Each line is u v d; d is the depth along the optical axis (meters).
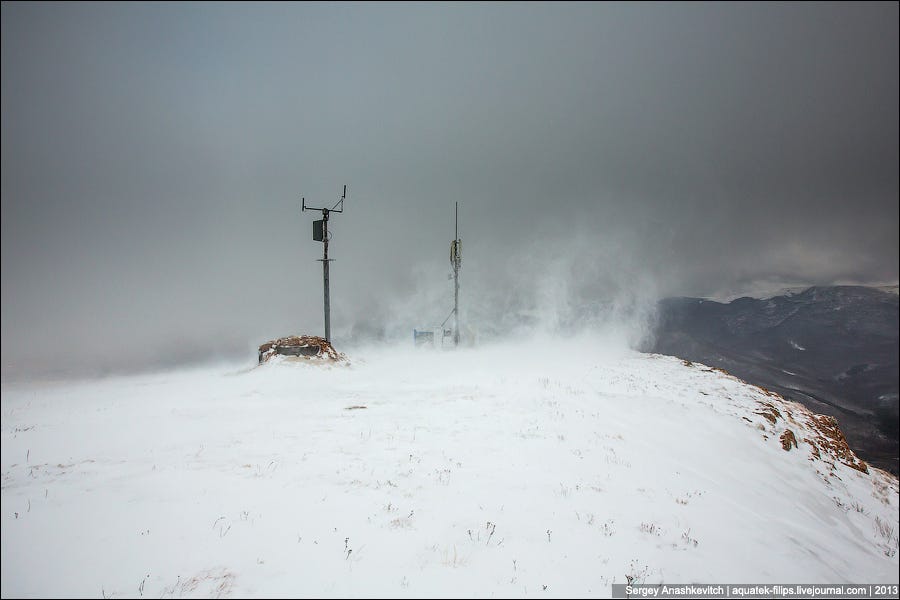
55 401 16.20
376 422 12.22
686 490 9.34
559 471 9.12
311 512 6.59
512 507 7.17
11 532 5.78
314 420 12.45
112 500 6.91
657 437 12.86
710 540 7.12
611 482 8.90
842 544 9.27
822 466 14.16
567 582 5.19
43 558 5.17
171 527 6.02
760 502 10.05
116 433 11.03
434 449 9.95
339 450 9.71
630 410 14.98
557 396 15.81
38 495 7.08
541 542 6.09
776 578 6.44
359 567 5.18
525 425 12.23
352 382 18.45
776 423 15.70
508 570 5.32
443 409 13.76
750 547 7.30
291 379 18.77
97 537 5.71
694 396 17.20
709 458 12.09
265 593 4.61
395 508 6.84
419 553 5.57
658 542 6.62
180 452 9.52
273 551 5.46
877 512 12.36
